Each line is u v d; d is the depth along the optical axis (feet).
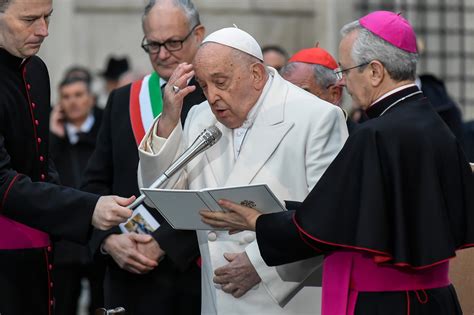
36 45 48.03
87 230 47.62
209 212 45.70
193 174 49.49
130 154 55.72
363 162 42.37
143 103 56.34
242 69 47.37
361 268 43.70
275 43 116.47
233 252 48.98
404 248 41.55
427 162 42.52
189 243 53.78
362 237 41.63
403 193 42.11
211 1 115.24
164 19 55.21
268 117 48.24
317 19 116.78
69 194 47.98
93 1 117.80
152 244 53.88
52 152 78.79
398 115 43.09
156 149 48.78
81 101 83.10
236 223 45.50
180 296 54.90
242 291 47.88
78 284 73.82
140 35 118.52
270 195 44.29
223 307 48.57
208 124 50.03
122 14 118.32
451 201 43.21
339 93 57.57
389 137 42.45
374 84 43.96
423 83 71.15
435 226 42.16
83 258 72.84
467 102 113.29
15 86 49.42
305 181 47.83
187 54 55.77
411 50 43.88
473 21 113.39
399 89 43.88
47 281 50.44
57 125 79.61
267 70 49.21
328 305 44.37
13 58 49.34
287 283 47.19
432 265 41.91
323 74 56.85
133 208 47.57
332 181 42.88
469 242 43.50
